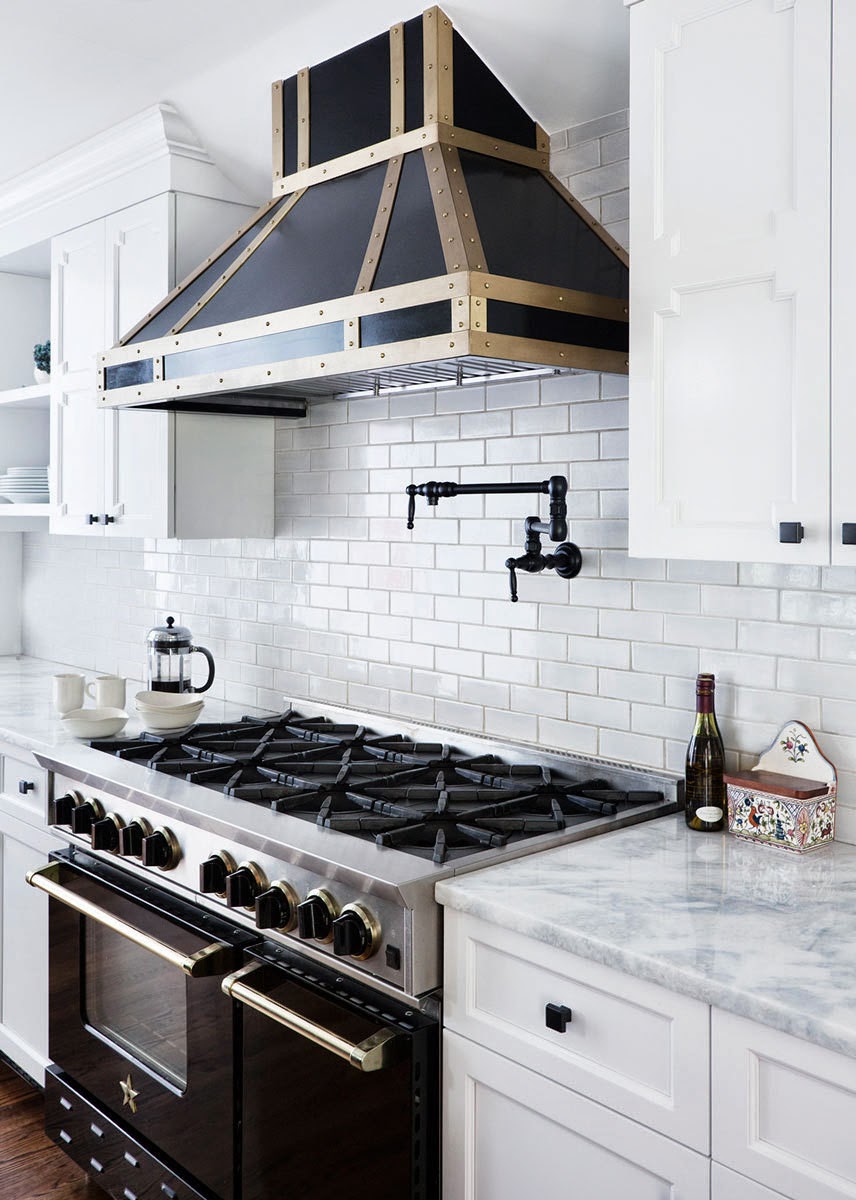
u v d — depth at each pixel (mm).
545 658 2527
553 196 2301
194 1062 2209
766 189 1685
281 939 2061
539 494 2508
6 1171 2807
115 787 2418
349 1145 1853
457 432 2703
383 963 1803
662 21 1810
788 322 1665
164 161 3004
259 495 3268
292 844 1935
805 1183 1293
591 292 2059
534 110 2391
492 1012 1689
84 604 4320
